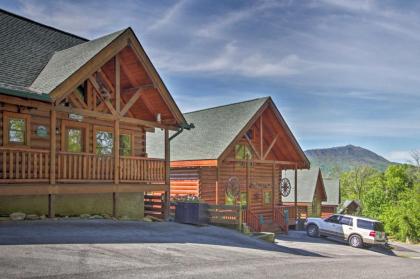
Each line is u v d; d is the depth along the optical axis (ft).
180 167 80.64
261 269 34.86
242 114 85.20
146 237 44.75
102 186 54.95
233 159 81.51
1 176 45.70
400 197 151.53
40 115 53.01
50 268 27.14
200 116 95.86
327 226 85.61
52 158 49.26
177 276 28.68
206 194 80.43
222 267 33.81
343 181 271.28
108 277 26.53
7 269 26.02
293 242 74.69
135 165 59.98
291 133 91.15
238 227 64.95
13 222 44.47
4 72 49.01
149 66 58.65
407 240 125.29
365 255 67.00
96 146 60.13
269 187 95.61
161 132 98.48
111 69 59.72
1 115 48.34
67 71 49.73
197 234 53.57
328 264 44.32
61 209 53.98
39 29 62.90
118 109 57.11
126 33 55.26
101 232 43.88
